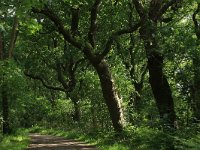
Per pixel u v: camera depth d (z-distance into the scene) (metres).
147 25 16.88
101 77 23.33
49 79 46.19
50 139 29.75
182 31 16.45
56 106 46.97
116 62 29.72
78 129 33.25
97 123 32.34
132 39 21.16
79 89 36.25
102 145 19.61
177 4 20.14
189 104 17.45
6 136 27.61
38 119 62.09
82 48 22.50
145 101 30.25
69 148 20.00
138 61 28.44
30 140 28.41
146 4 22.14
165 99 17.50
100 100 30.28
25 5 10.58
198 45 16.70
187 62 17.14
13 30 22.36
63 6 23.64
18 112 32.28
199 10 23.98
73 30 24.42
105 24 26.78
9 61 21.47
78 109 40.47
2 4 10.80
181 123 16.91
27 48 36.09
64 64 40.09
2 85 26.02
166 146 12.27
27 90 31.47
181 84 17.52
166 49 16.05
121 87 28.33
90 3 22.75
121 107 23.80
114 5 26.16
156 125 14.39
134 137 18.02
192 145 10.56
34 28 12.18
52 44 37.09
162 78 17.58
